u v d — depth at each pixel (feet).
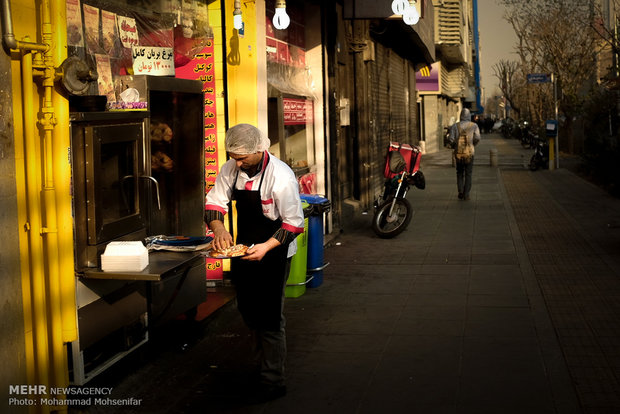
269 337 15.25
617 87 67.51
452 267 28.25
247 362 17.83
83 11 16.72
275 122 28.12
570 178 67.15
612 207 45.60
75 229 14.10
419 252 31.58
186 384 16.40
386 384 16.07
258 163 14.97
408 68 78.18
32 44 12.42
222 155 24.16
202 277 19.57
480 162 93.04
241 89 23.98
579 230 36.58
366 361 17.63
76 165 14.10
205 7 23.61
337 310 22.33
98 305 14.79
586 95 93.97
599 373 16.39
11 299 12.15
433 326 20.39
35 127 12.84
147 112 16.16
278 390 15.40
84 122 14.15
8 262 12.06
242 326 20.85
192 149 21.16
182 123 21.18
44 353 13.01
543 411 14.38
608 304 22.24
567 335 19.29
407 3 30.68
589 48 91.76
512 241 33.71
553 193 54.85
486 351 18.11
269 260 15.06
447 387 15.79
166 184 21.40
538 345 18.47
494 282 25.50
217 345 19.19
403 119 71.92
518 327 20.06
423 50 66.39
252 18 23.88
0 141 11.82
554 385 15.70
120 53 18.44
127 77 17.38
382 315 21.67
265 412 14.74
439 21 108.27
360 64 45.03
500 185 61.21
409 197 52.90
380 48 54.29
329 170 36.78
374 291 24.70
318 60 35.35
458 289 24.66
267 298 15.16
